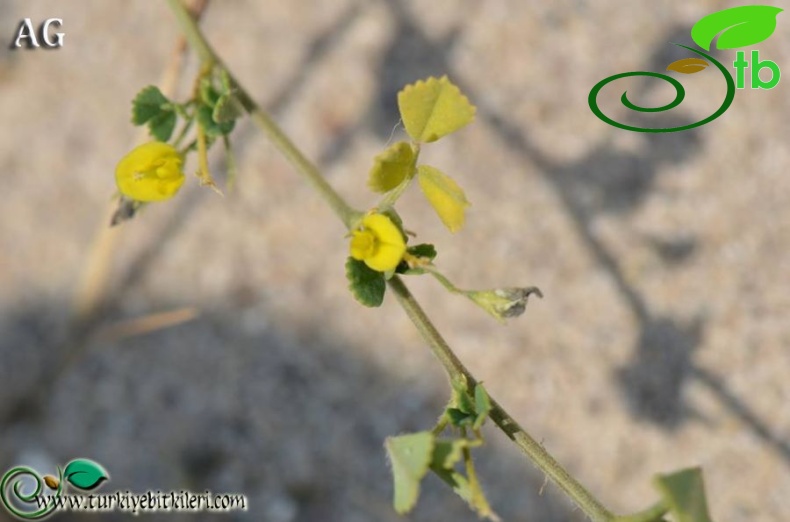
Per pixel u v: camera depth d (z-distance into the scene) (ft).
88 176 2.08
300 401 1.97
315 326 1.98
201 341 2.01
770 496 1.85
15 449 2.01
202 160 1.57
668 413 1.88
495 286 1.92
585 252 1.91
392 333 1.96
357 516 1.93
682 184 1.89
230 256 2.02
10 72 2.12
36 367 2.03
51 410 2.03
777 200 1.88
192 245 2.03
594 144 1.93
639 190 1.91
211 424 1.99
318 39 2.04
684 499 1.42
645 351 1.88
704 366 1.87
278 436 1.97
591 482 1.88
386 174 1.48
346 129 2.01
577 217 1.92
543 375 1.89
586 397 1.89
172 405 2.00
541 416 1.89
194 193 2.03
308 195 2.01
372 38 2.02
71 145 2.09
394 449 1.46
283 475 1.96
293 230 2.01
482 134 1.96
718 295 1.88
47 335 2.04
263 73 2.04
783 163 1.88
